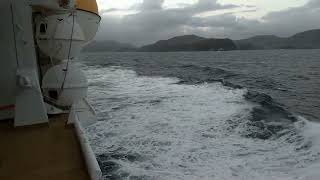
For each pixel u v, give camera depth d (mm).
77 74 5906
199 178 6320
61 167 3213
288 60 57188
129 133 9352
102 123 10508
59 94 5727
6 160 3408
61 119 4992
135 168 6832
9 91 4820
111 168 6871
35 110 4582
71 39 5660
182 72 31453
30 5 4934
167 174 6496
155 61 54281
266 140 8820
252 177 6398
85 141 3641
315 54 85312
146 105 13562
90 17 7078
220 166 6918
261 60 58094
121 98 15547
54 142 3912
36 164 3295
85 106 5703
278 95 18812
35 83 4594
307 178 6277
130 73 30234
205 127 9984
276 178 6340
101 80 24094
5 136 4152
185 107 13008
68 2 5496
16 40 4680
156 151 7844
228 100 14773
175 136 9055
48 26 5578
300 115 12812
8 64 4742
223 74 29656
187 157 7445
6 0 4566
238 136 9180
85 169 3162
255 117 11422
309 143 8375
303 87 22562
